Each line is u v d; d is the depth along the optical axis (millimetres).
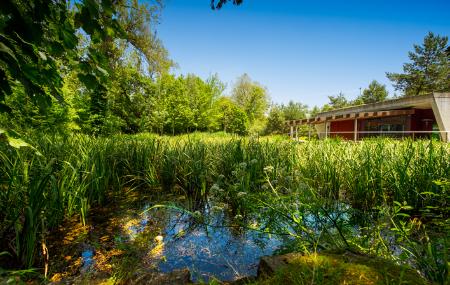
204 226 2543
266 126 36750
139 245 2123
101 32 1742
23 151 2674
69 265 1786
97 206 3123
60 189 2479
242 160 4031
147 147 4816
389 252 1604
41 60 1792
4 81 1529
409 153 3297
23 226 1844
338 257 1068
